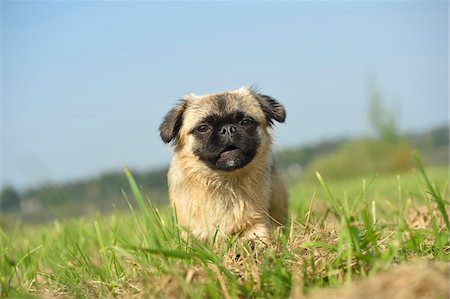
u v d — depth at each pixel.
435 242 0.86
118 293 0.85
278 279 0.78
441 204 0.89
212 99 1.10
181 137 1.10
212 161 1.04
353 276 0.80
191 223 1.06
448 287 0.69
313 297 0.73
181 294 0.78
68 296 0.86
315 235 0.92
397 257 0.83
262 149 1.08
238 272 0.84
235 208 1.04
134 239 1.05
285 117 1.13
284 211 1.17
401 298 0.69
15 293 0.86
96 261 1.06
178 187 1.09
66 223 1.15
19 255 1.05
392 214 1.13
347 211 0.97
